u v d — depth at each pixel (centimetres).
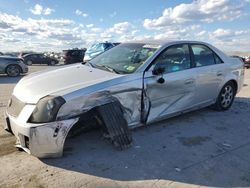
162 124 546
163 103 501
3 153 411
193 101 561
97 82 421
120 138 422
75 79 434
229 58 650
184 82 527
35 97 391
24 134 375
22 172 361
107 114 412
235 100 777
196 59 566
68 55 2558
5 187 329
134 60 497
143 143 458
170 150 437
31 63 3366
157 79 480
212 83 595
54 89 402
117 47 574
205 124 558
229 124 564
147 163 395
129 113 454
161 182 350
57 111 375
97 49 1456
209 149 446
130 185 342
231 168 390
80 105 390
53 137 374
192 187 342
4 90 966
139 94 459
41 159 394
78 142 450
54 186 334
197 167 389
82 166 380
